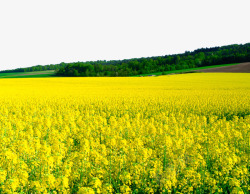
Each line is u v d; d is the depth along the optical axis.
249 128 14.16
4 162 7.97
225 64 144.00
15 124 16.56
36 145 9.35
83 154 8.62
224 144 10.90
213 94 39.47
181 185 7.40
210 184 7.23
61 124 15.90
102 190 6.52
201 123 17.00
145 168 8.05
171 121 17.23
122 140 10.06
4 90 51.12
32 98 35.59
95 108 26.89
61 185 6.48
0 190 6.23
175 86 57.19
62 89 53.38
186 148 9.92
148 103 30.08
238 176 7.29
